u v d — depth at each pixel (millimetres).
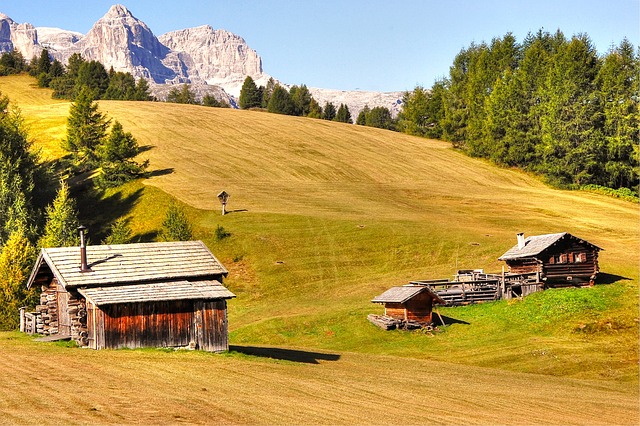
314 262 77062
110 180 101812
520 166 132625
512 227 90375
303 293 69812
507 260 68125
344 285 71625
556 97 125375
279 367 36781
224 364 35844
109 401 25578
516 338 52688
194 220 87875
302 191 105438
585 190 119125
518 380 39312
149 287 41000
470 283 62562
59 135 130125
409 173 123250
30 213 80312
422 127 179875
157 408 24969
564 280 65500
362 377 35906
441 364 44688
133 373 31516
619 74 128625
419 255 78875
